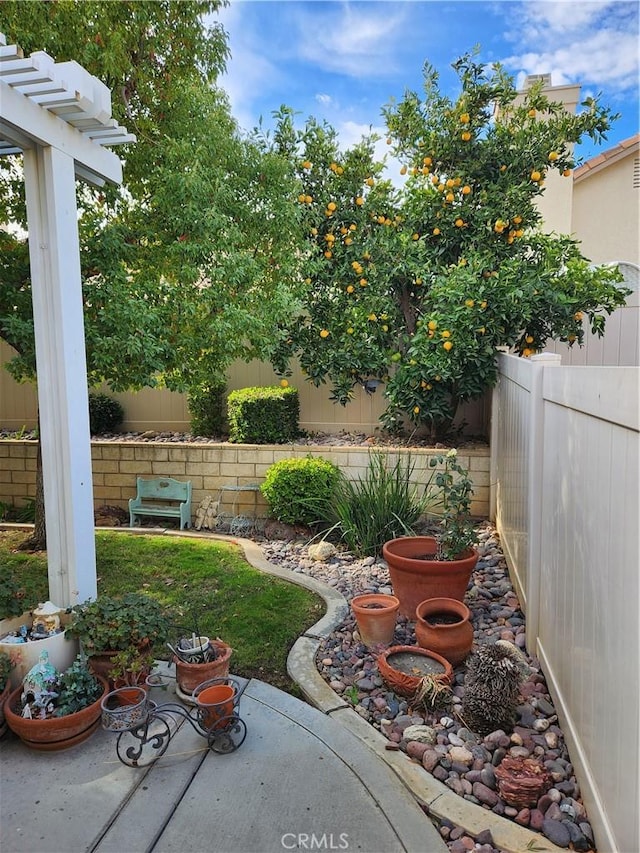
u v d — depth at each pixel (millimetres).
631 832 1380
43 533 4695
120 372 4203
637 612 1343
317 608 3484
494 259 5465
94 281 4184
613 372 1547
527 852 1718
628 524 1424
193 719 2318
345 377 5918
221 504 5629
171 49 4637
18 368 3934
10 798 1966
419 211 5805
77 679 2336
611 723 1570
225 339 4484
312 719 2408
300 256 5562
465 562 3291
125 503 5898
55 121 2604
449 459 4008
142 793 1987
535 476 2832
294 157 5801
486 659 2355
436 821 1877
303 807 1920
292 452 5496
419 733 2256
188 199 4223
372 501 4535
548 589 2590
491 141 5527
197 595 3664
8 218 4441
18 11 3877
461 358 4973
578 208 8609
